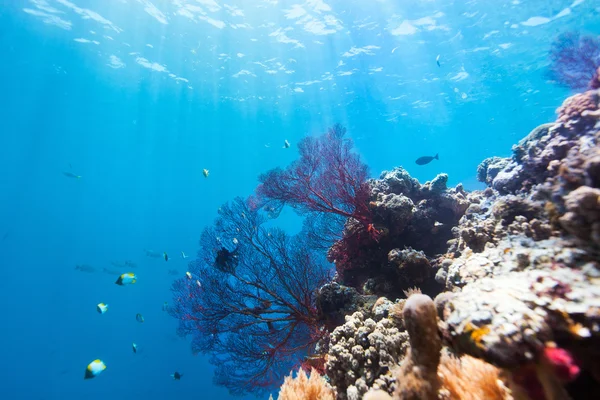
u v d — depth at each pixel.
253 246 6.18
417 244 5.62
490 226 3.63
